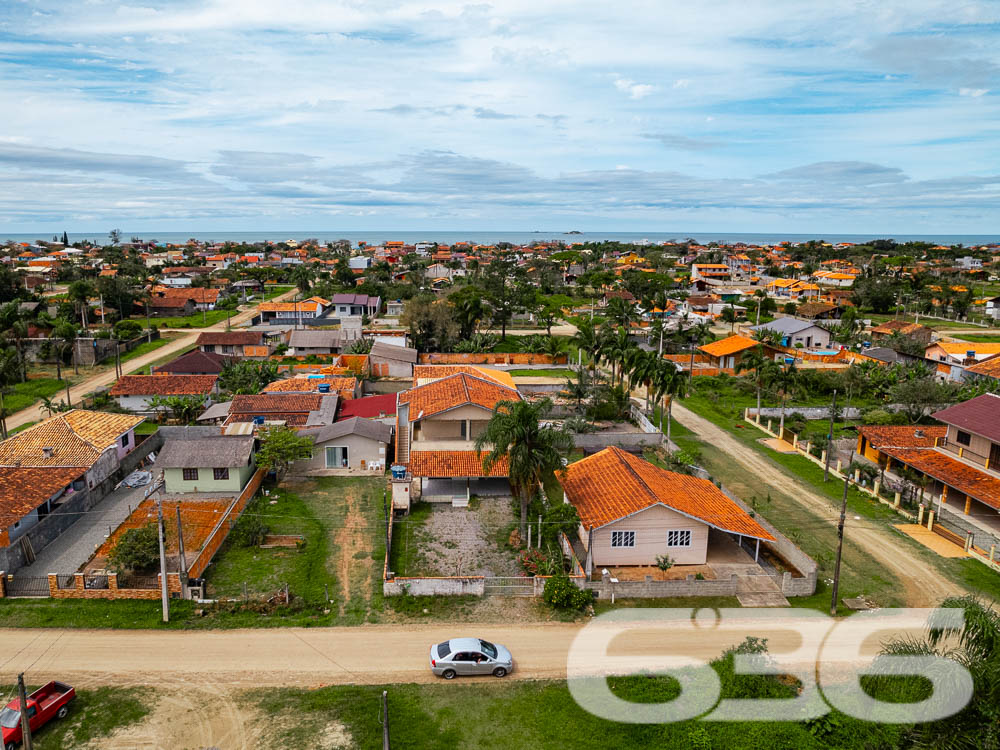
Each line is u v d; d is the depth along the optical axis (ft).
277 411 185.98
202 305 433.89
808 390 241.76
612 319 375.45
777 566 122.83
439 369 205.87
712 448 188.96
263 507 143.23
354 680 88.02
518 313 423.23
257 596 107.76
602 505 122.83
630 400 226.79
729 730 77.51
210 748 75.31
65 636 95.86
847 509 146.82
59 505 133.90
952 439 153.69
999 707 58.65
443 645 90.94
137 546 110.93
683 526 120.26
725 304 450.71
